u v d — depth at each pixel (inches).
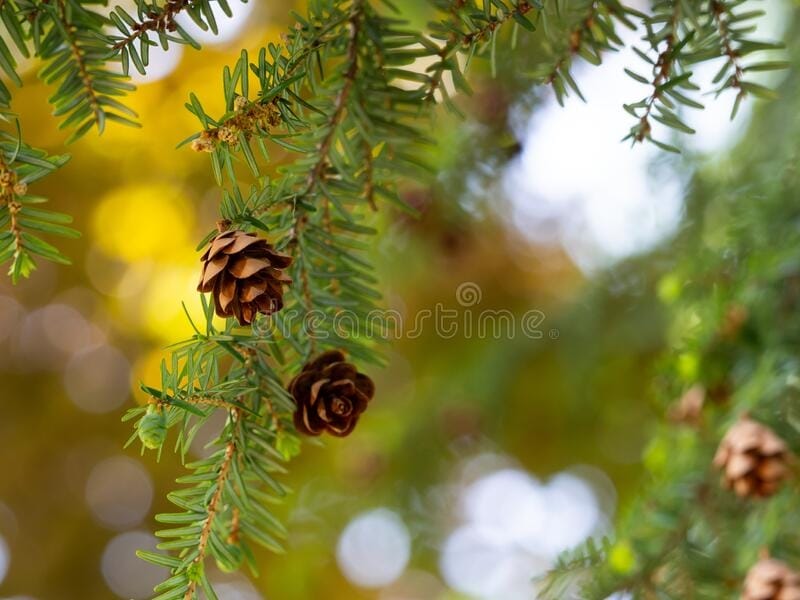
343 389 24.5
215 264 23.9
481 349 38.3
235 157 24.0
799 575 25.1
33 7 23.6
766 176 27.9
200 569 24.4
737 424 25.9
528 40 27.8
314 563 37.0
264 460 24.6
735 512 26.5
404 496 36.1
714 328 27.1
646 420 38.8
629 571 26.3
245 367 24.5
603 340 35.7
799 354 26.4
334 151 24.7
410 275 33.6
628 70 24.2
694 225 29.8
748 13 24.1
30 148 23.7
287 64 24.0
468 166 29.2
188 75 40.0
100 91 23.8
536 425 40.4
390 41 24.4
